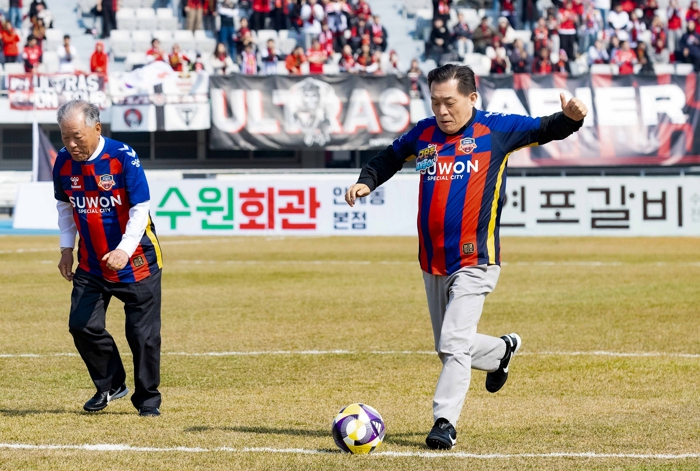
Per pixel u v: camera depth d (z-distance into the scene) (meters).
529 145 5.89
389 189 24.27
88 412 6.86
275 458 5.50
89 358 6.76
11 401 7.29
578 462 5.41
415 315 12.31
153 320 6.71
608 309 12.76
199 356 9.43
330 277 16.81
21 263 19.11
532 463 5.38
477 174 5.84
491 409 7.02
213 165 34.84
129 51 34.97
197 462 5.41
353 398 7.47
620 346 9.93
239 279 16.48
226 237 26.12
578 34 34.66
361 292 14.73
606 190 24.47
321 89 28.89
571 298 13.91
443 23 33.88
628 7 35.28
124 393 6.97
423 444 5.87
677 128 28.47
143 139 34.53
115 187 6.45
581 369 8.67
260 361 9.15
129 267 6.57
